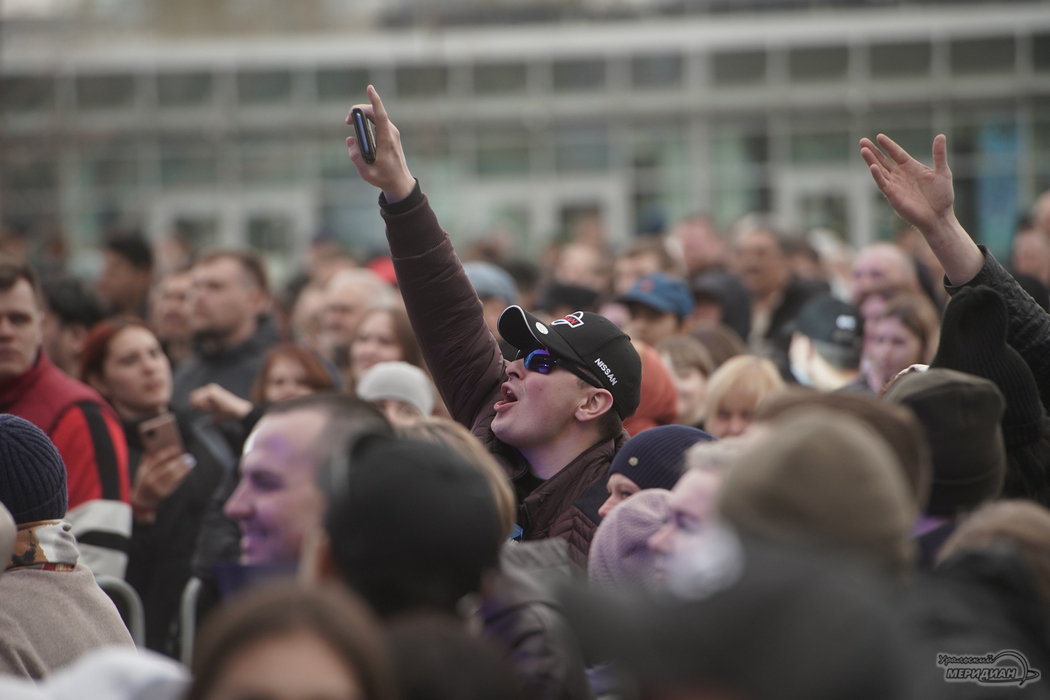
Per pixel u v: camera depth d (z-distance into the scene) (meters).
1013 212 54.91
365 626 3.20
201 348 15.26
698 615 2.81
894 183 7.75
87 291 14.70
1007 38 55.12
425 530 3.90
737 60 56.81
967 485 5.67
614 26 57.06
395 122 56.59
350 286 16.75
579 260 26.09
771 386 11.18
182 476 11.12
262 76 56.69
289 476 4.95
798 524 3.66
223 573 4.90
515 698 3.66
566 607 3.18
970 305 6.90
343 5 57.69
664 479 6.82
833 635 2.68
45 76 39.62
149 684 3.95
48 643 6.06
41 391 10.21
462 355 8.44
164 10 56.38
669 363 12.73
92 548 9.60
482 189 57.06
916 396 5.82
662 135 57.12
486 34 57.06
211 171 56.41
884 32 55.75
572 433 7.70
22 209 50.38
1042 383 7.54
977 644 4.08
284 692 3.02
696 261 25.12
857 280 15.31
